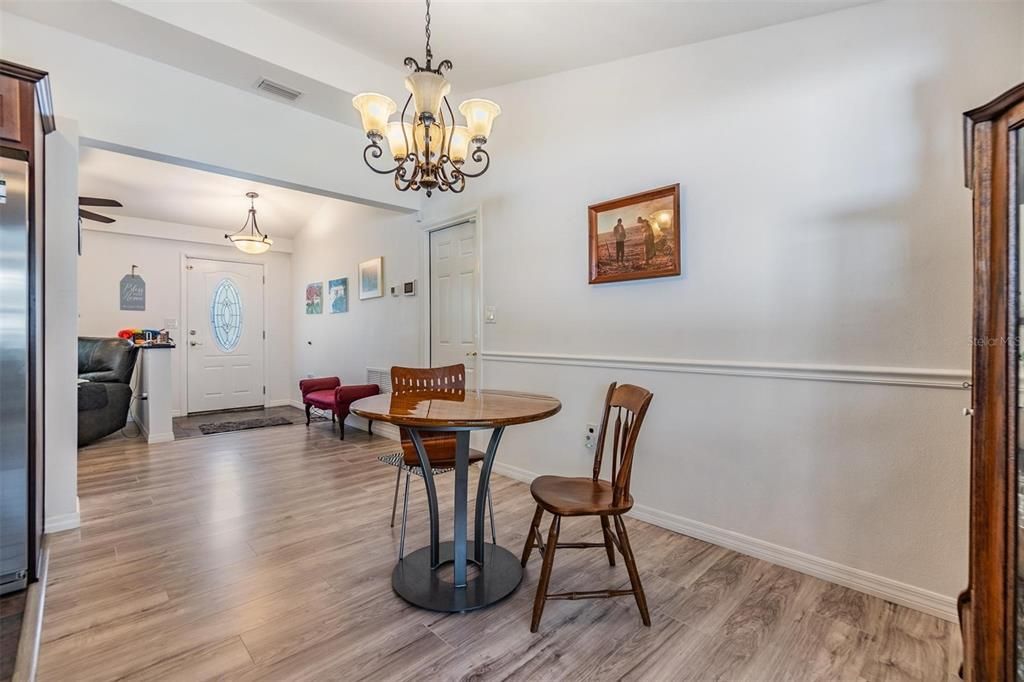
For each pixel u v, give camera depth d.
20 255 1.90
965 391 1.69
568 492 1.88
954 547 1.72
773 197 2.13
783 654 1.56
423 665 1.50
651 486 2.60
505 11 2.25
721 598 1.87
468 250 3.84
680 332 2.46
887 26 1.83
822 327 2.01
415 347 4.44
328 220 5.91
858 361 1.92
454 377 2.72
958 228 1.70
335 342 5.87
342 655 1.55
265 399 6.92
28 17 2.37
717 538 2.34
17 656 1.51
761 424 2.19
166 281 6.08
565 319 3.02
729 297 2.28
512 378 3.38
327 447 4.36
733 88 2.24
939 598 1.75
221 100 3.03
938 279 1.74
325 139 3.58
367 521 2.65
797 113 2.05
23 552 1.92
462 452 1.88
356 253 5.38
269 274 6.95
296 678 1.44
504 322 3.43
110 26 2.43
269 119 3.26
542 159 3.12
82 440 4.23
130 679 1.43
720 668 1.49
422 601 1.82
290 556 2.22
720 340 2.31
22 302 1.91
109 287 5.70
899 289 1.82
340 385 5.56
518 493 3.11
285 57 2.75
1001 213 1.15
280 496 3.04
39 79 2.00
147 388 4.55
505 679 1.44
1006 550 1.15
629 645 1.60
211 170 3.12
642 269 2.59
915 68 1.77
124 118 2.68
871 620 1.73
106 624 1.70
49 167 2.44
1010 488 1.15
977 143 1.21
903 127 1.80
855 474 1.93
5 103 1.91
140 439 4.67
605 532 2.11
